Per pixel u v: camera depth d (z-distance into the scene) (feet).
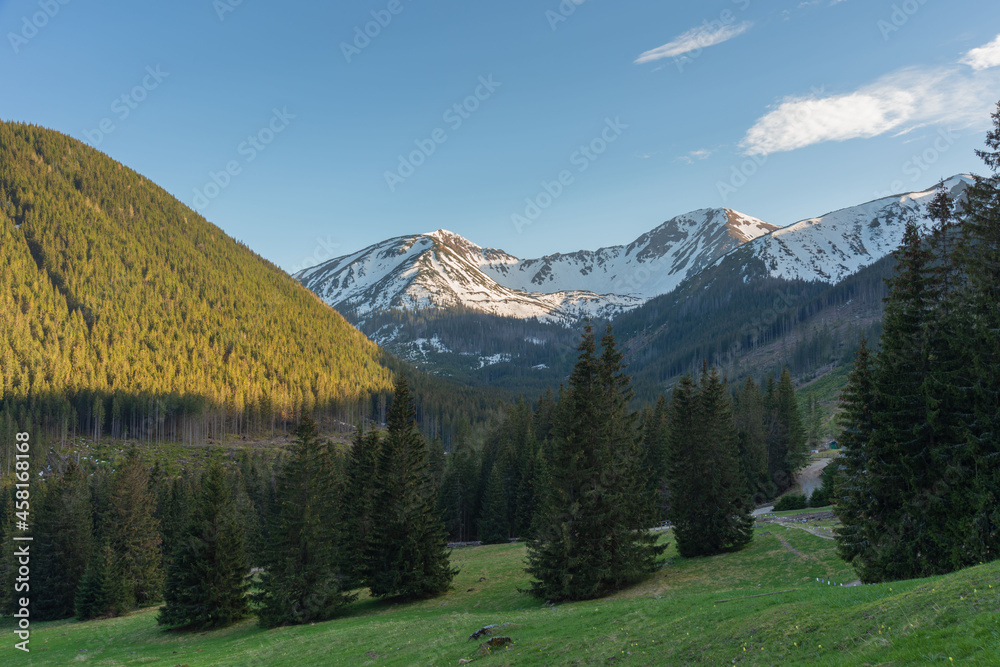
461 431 528.63
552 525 153.07
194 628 181.27
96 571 230.07
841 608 64.28
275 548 173.58
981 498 98.58
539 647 83.97
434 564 181.78
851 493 119.34
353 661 99.96
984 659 39.65
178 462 505.66
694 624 76.64
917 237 120.06
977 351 108.88
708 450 184.03
